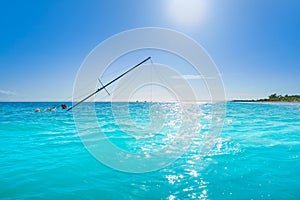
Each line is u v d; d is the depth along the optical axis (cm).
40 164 763
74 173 683
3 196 535
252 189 568
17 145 1030
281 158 819
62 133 1345
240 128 1482
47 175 666
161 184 603
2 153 895
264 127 1517
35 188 579
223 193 549
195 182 612
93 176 660
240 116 2286
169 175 665
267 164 755
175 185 595
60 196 536
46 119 2020
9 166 741
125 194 546
